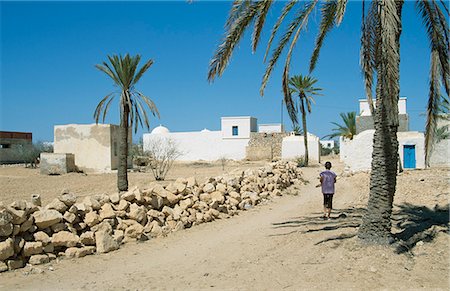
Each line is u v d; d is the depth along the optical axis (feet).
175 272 20.54
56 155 103.81
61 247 23.58
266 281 18.62
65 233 23.70
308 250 23.65
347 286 17.67
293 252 23.52
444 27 25.40
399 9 23.57
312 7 25.75
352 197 48.14
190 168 132.05
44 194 61.41
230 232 30.66
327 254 22.53
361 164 74.23
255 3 25.32
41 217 22.90
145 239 27.89
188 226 32.17
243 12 25.39
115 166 110.22
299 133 176.45
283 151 154.71
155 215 30.30
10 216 21.27
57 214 23.71
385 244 23.04
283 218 36.11
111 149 107.86
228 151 186.39
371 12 25.39
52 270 20.86
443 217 30.17
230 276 19.52
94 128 107.86
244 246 25.81
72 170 106.52
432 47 25.66
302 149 152.15
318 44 30.60
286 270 20.11
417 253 22.08
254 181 48.75
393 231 27.73
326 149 259.19
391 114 22.09
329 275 19.07
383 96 22.49
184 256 23.90
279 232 29.63
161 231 29.17
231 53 25.94
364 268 19.84
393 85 20.76
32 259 21.62
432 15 25.44
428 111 26.02
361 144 74.28
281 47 27.84
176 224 31.14
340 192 54.24
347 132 138.62
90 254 24.00
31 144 152.56
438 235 24.85
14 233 21.48
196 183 38.32
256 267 20.85
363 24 25.89
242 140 184.85
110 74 62.75
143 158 134.72
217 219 35.94
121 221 27.73
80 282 19.02
